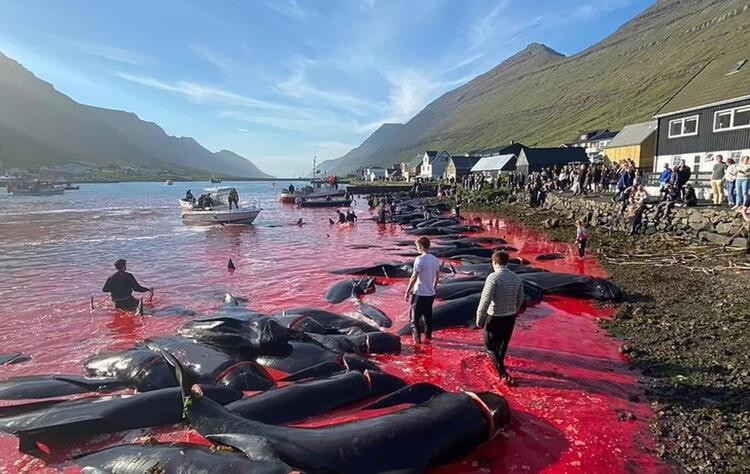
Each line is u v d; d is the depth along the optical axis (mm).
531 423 6984
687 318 11156
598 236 24109
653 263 17297
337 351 9383
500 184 55094
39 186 96000
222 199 44094
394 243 26281
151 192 109375
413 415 6293
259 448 5711
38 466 6242
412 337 10820
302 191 64750
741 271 14594
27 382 8305
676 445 6277
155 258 21938
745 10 154875
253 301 14172
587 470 5867
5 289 16031
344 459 5633
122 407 7070
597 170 37188
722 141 28297
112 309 13508
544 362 9203
